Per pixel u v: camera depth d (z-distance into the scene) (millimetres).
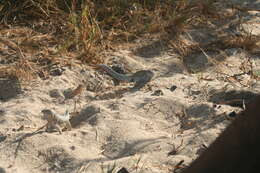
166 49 8328
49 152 5488
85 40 8031
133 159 5336
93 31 8156
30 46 7934
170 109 6461
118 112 6336
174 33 8664
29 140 5641
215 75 7629
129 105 6516
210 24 9125
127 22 8828
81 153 5484
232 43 8500
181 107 6488
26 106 6465
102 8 8969
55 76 7309
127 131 5898
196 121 6223
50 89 6961
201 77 7504
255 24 9328
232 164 2090
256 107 2086
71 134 5852
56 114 6043
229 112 6352
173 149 5594
